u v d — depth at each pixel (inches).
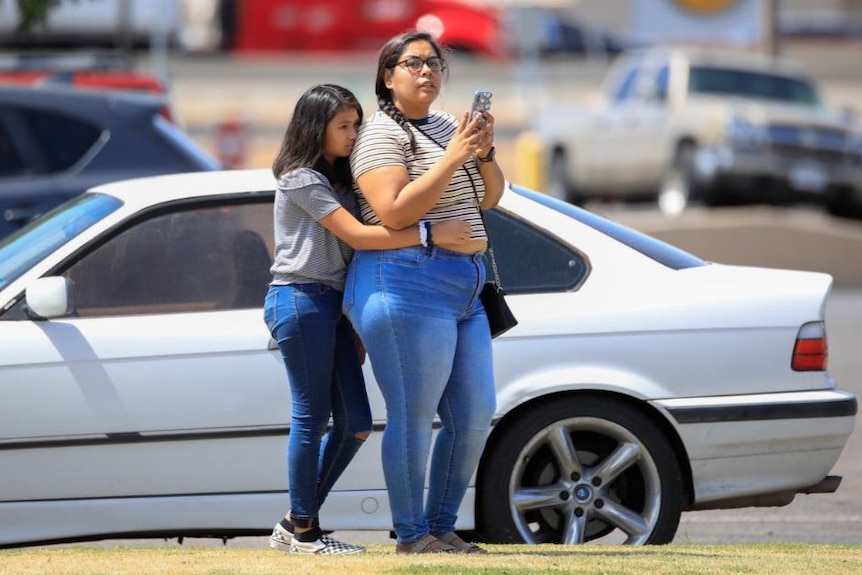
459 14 4306.1
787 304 824.9
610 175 2581.2
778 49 2758.4
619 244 837.8
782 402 812.0
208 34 4407.0
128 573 659.4
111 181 1291.8
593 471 813.9
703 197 2359.7
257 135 3329.2
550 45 4281.5
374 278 680.4
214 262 820.6
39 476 786.2
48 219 869.2
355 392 724.7
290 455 713.0
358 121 692.1
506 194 841.5
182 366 791.1
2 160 1283.2
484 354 703.1
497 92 3873.0
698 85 2447.1
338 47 4367.6
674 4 4202.8
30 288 780.0
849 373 1488.7
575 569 660.7
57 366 786.8
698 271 838.5
